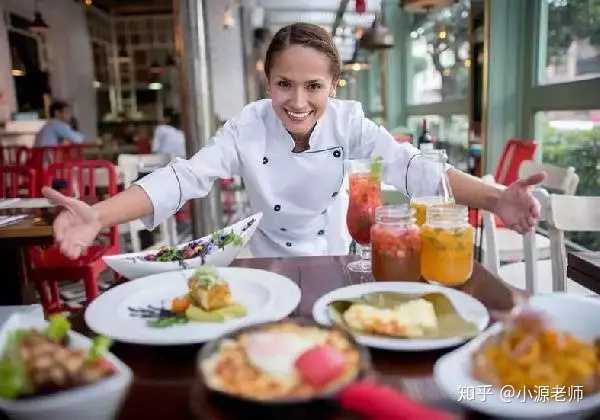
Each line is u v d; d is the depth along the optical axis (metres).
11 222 1.98
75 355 0.65
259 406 0.58
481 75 3.65
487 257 2.04
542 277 2.06
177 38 3.67
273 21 9.34
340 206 1.76
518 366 0.62
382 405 0.56
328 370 0.62
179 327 0.87
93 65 10.24
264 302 0.99
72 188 2.96
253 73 9.39
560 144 2.99
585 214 1.63
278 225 1.69
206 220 3.94
